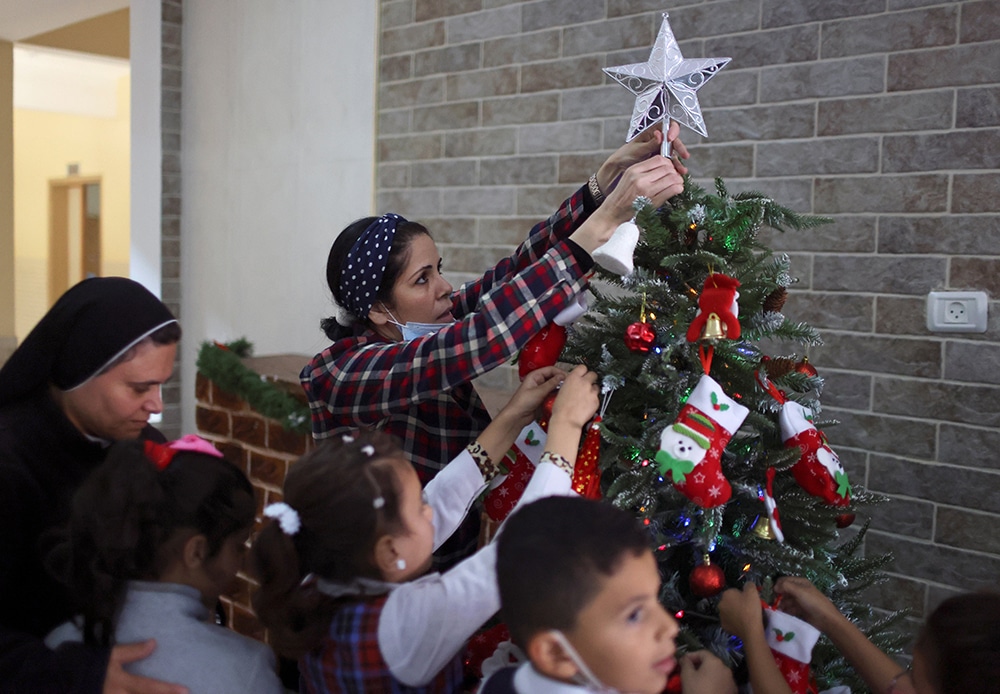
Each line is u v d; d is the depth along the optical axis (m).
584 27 2.44
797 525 1.26
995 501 1.83
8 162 5.89
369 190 3.10
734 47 2.15
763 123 2.11
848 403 2.02
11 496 1.13
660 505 1.28
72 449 1.21
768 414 1.27
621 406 1.30
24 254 10.02
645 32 2.32
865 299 1.98
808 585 1.24
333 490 1.04
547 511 0.90
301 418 2.54
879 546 1.98
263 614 1.07
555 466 1.15
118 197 8.68
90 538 1.08
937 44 1.85
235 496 1.15
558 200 2.53
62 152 9.33
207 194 3.89
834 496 1.20
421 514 1.10
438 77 2.83
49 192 9.56
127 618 1.09
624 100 2.37
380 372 1.36
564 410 1.19
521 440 1.37
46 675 1.03
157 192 4.01
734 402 1.18
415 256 1.48
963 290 1.85
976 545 1.86
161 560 1.10
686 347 1.22
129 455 1.11
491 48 2.67
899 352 1.94
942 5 1.84
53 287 9.66
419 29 2.88
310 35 3.29
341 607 1.06
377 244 1.47
